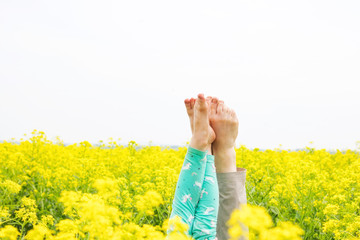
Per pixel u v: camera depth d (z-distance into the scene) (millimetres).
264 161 7340
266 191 5168
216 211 2100
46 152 7148
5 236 1892
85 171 5086
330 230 3416
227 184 2279
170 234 1616
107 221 1618
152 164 6613
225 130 2357
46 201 4824
